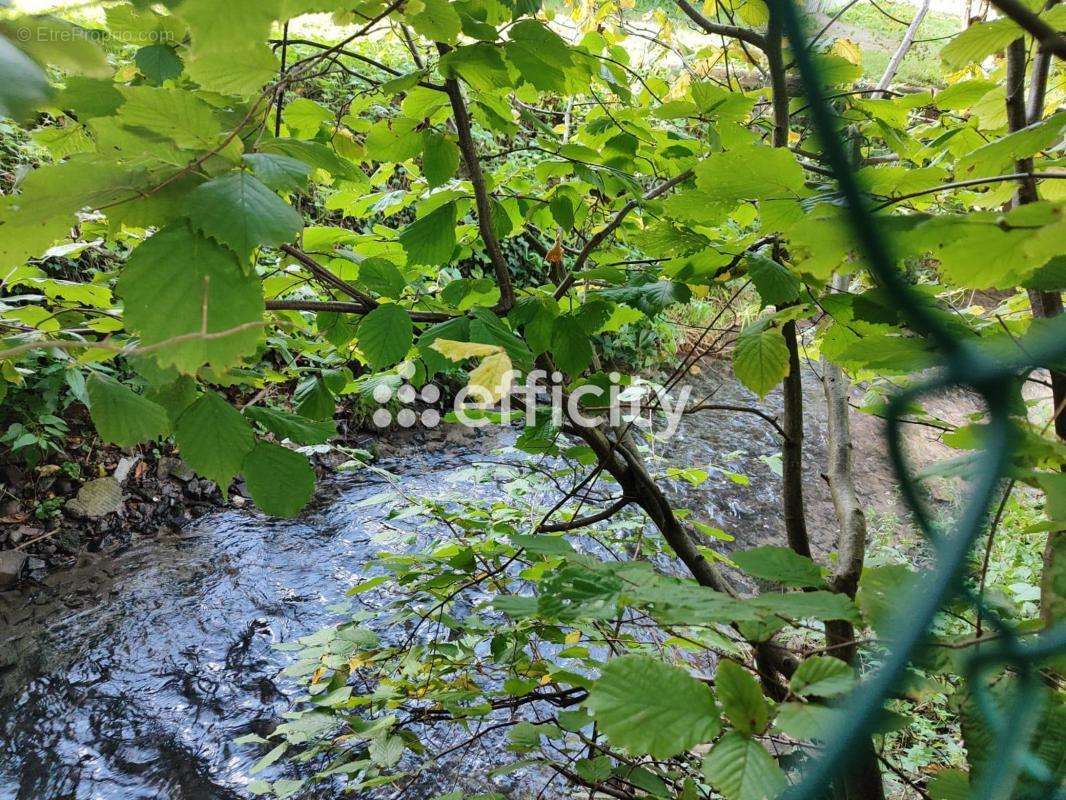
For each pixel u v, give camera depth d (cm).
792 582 68
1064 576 62
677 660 153
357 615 178
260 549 464
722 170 69
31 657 370
